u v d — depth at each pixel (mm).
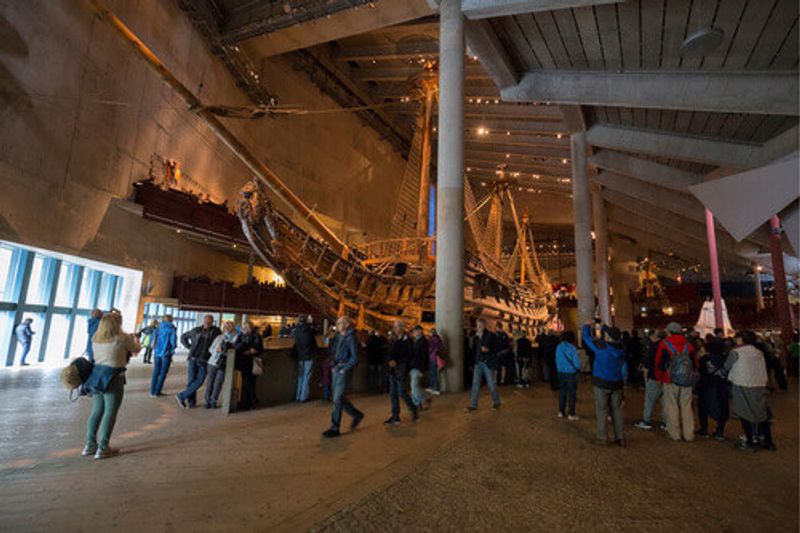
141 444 5023
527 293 25766
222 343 7344
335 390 5684
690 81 11727
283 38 21469
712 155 14664
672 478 4250
